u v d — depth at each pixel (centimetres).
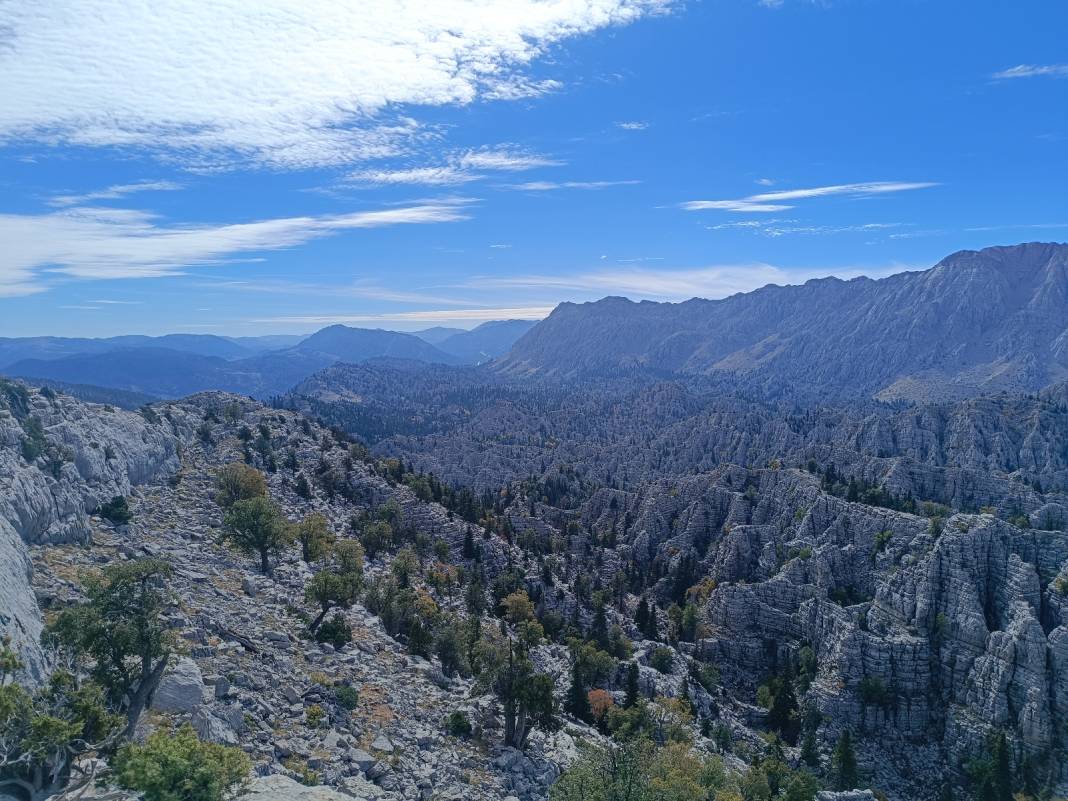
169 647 5559
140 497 13050
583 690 11075
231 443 19525
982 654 13700
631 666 12231
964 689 13575
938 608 14812
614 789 6475
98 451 12188
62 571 7719
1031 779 11850
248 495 14862
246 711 6069
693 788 7675
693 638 17688
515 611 14912
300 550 12938
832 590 17100
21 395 12206
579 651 13038
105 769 4309
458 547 18912
